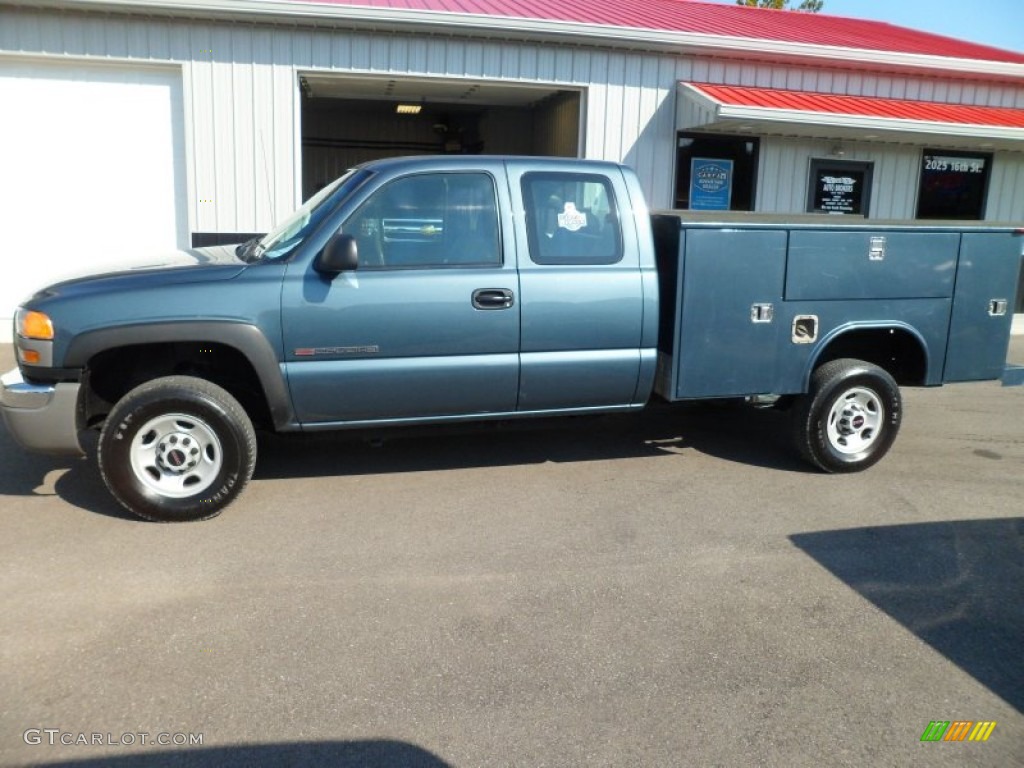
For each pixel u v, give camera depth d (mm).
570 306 5324
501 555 4527
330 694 3244
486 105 14727
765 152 12539
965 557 4617
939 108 12859
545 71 11273
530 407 5438
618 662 3510
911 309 5953
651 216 5867
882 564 4508
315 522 4945
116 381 5188
